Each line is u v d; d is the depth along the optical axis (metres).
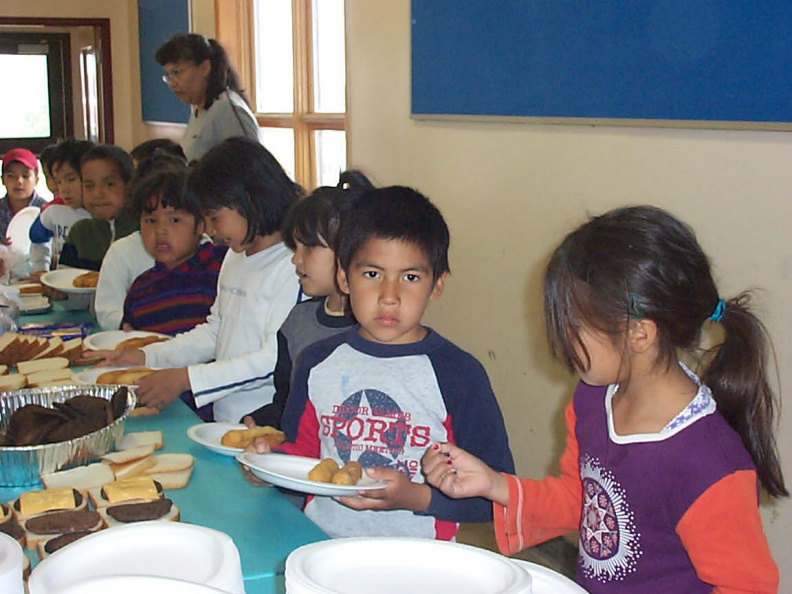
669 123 2.08
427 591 0.78
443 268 1.41
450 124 3.00
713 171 2.01
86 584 0.73
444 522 1.41
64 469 1.40
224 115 3.91
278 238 1.98
